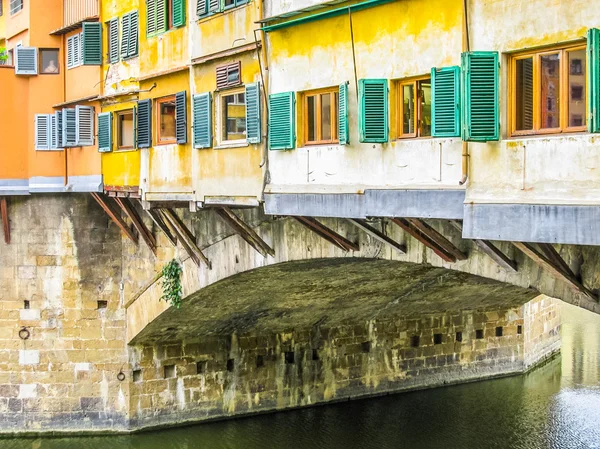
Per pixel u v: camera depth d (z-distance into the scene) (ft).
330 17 52.29
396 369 101.81
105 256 86.84
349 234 57.67
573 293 43.98
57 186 86.84
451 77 43.73
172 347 88.94
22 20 91.61
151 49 72.64
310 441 86.12
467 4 43.60
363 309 93.56
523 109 41.75
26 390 88.02
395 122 48.83
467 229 43.39
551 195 40.11
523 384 107.04
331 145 53.01
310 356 96.37
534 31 40.70
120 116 79.77
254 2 59.00
